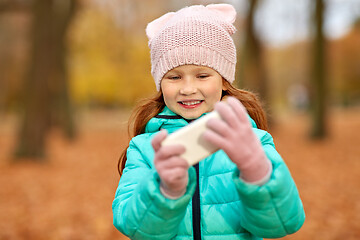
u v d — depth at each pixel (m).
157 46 1.67
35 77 10.24
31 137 10.17
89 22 21.73
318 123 13.26
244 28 16.66
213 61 1.60
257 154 1.17
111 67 23.69
